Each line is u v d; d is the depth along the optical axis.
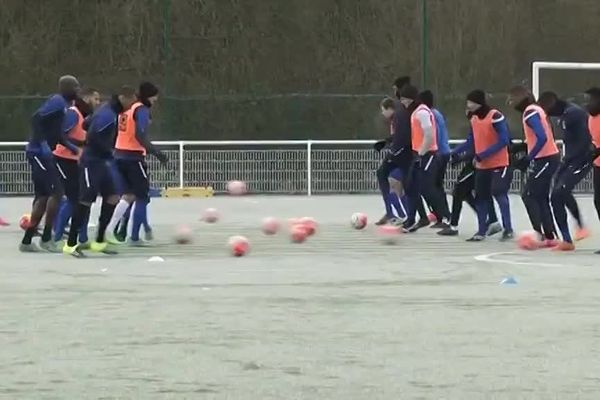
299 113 82.94
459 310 26.97
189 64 88.88
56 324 25.11
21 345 22.83
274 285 31.52
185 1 89.19
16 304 27.97
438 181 48.34
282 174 79.31
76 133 41.56
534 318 25.81
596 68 79.25
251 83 89.75
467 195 46.81
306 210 63.47
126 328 24.62
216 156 78.88
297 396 18.55
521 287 31.00
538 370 20.50
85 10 91.25
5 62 90.94
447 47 89.25
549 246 41.66
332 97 82.81
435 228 49.62
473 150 45.41
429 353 21.94
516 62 89.75
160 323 25.19
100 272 34.47
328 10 91.31
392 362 21.12
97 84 90.50
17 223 54.50
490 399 18.42
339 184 79.69
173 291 30.23
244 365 20.88
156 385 19.34
